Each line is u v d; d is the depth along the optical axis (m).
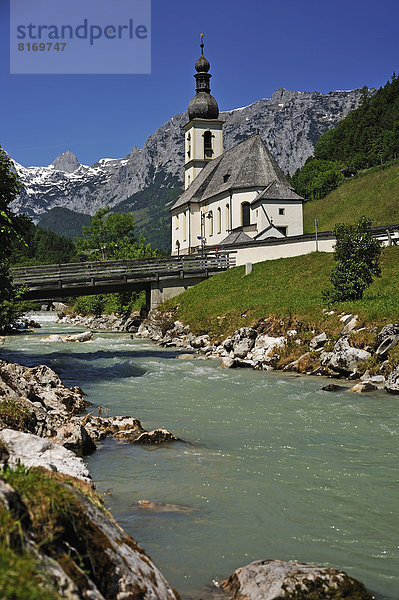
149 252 73.00
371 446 11.05
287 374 22.39
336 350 22.27
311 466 9.72
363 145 196.75
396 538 6.84
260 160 73.38
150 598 4.18
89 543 4.14
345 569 6.04
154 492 8.33
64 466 6.75
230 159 81.50
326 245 47.56
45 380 15.95
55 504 4.07
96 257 95.31
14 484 4.03
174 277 48.62
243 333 28.19
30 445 7.23
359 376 20.62
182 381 20.23
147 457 10.24
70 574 3.60
